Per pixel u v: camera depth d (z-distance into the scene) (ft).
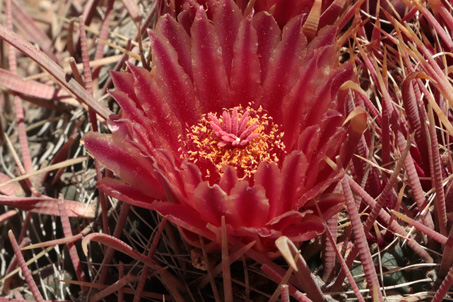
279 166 0.66
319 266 0.67
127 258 0.72
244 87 0.66
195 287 0.67
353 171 0.70
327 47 0.63
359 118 0.58
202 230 0.59
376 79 0.72
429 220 0.66
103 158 0.62
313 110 0.62
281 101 0.65
